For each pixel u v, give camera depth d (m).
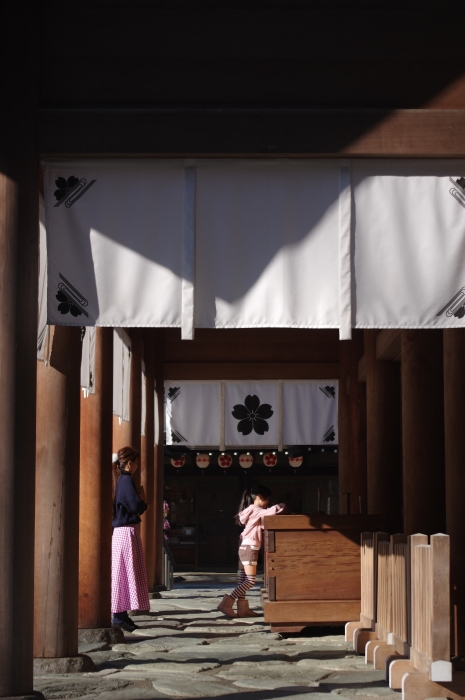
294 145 4.92
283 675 5.78
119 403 10.70
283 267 5.02
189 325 4.95
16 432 4.66
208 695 5.04
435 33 5.09
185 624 8.95
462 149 4.94
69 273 5.01
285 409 15.66
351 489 13.91
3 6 4.96
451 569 5.99
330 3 5.09
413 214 5.04
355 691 5.16
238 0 5.08
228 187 5.07
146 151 4.92
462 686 4.86
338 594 8.05
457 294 5.00
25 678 4.55
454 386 6.23
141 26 5.06
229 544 22.02
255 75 5.04
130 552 7.89
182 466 21.34
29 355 4.76
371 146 4.93
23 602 4.58
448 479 6.19
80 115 4.93
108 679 5.46
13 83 4.91
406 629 5.59
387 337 10.15
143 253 5.02
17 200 4.82
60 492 5.70
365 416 13.64
